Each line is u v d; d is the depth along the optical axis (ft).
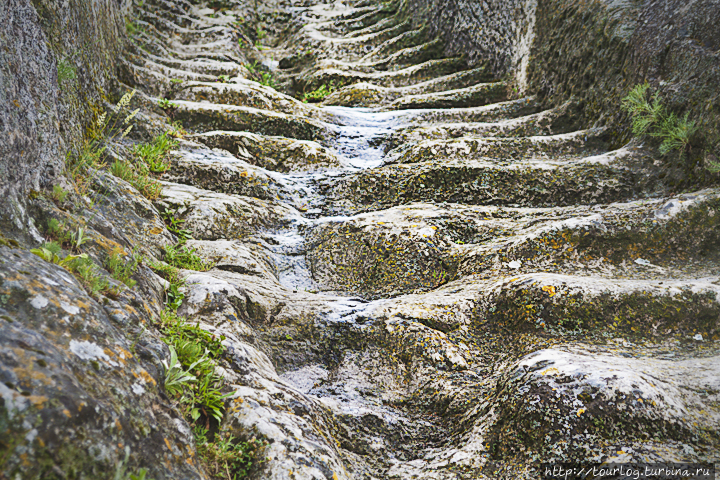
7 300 4.88
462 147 16.01
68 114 9.98
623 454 6.26
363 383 8.98
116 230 8.73
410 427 8.10
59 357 4.66
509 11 21.58
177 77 19.24
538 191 13.96
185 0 27.81
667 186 13.16
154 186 12.42
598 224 11.12
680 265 10.50
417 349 9.26
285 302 10.20
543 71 19.51
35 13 8.18
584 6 17.63
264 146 16.14
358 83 22.25
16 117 6.83
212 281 9.24
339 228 12.87
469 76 22.59
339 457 6.89
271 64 26.68
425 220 12.73
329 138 17.58
